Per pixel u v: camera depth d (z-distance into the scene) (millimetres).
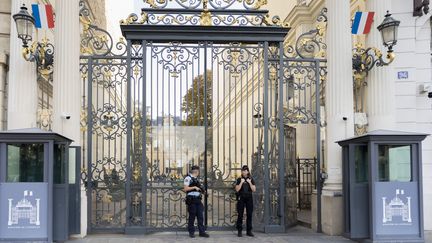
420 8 10883
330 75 10422
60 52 9719
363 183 8883
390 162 8625
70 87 9711
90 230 9930
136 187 10094
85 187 9969
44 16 9484
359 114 10250
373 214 8477
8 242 8117
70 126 9602
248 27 10250
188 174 9883
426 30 11195
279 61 10484
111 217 10242
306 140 15609
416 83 11016
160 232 10125
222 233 10117
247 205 9812
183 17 10352
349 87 10266
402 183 8555
